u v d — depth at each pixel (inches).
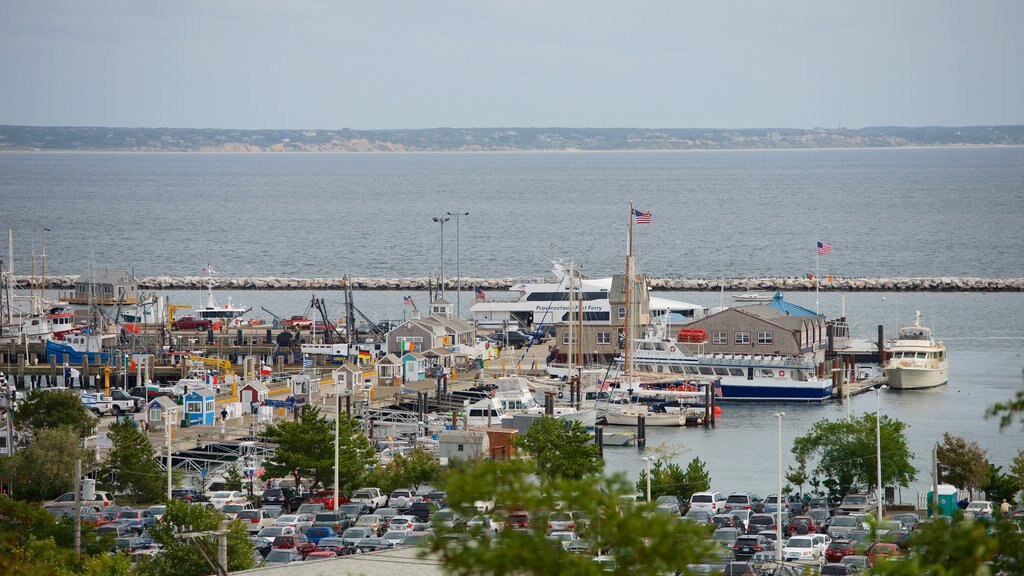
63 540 6727.4
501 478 2778.1
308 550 7130.9
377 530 7770.7
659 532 2689.5
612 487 2770.7
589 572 2645.2
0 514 6781.5
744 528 7844.5
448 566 2687.0
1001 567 2716.5
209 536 6378.0
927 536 2687.0
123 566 5994.1
